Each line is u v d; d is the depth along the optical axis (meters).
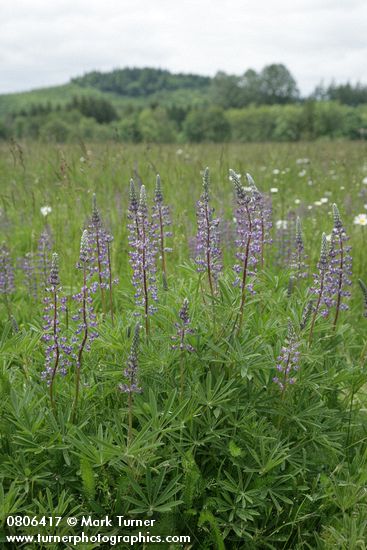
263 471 2.75
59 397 3.02
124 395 3.05
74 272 5.23
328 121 47.75
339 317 4.13
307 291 3.72
